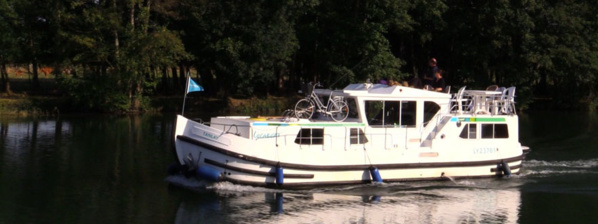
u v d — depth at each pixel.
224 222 16.47
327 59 50.50
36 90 53.38
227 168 18.86
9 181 20.89
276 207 17.73
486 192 20.17
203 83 56.12
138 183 20.62
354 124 19.75
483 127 21.55
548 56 50.03
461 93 21.45
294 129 19.16
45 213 17.14
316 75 55.75
